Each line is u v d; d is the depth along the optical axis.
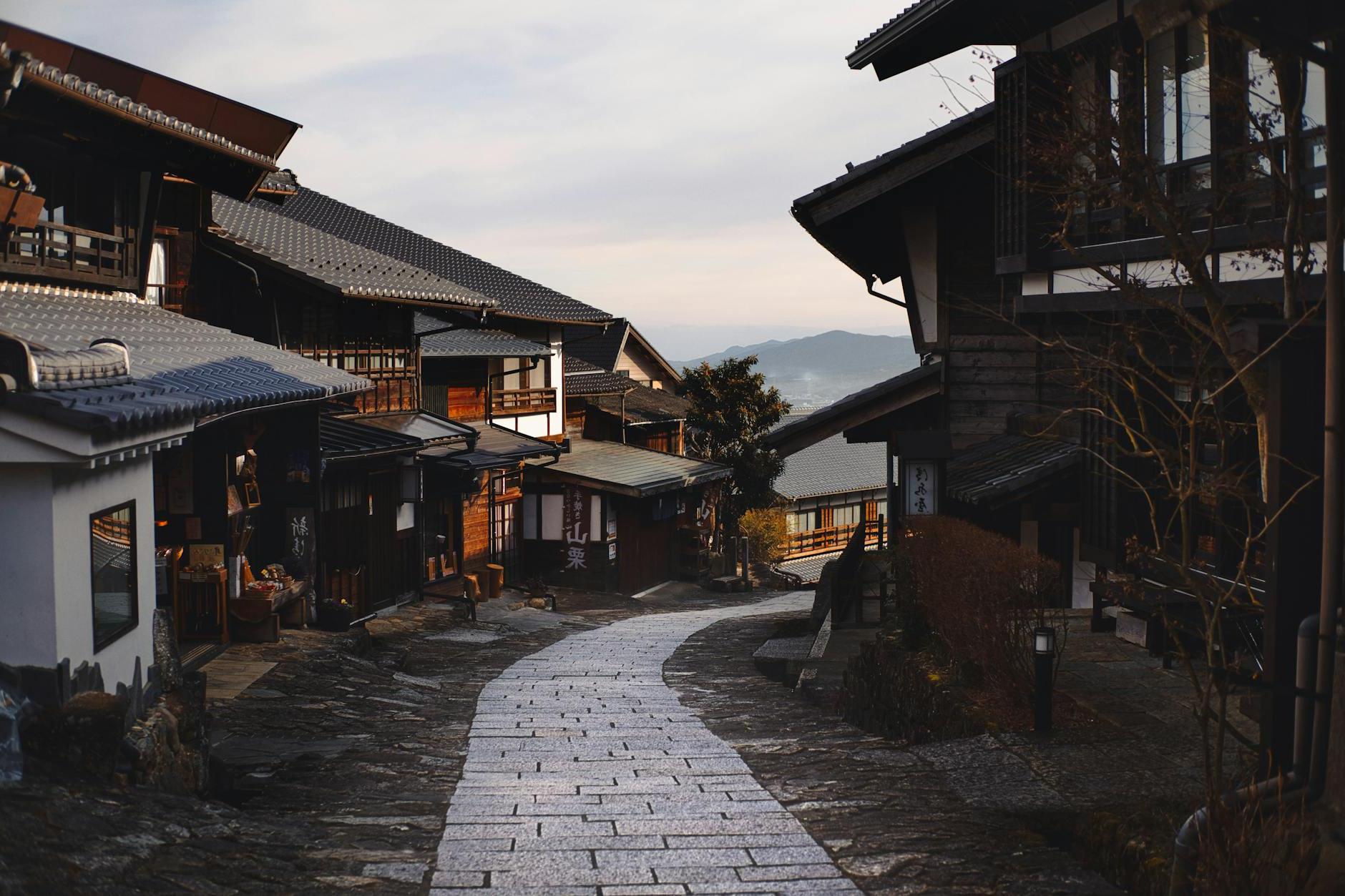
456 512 25.27
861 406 16.66
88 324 11.33
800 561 48.19
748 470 40.03
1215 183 8.84
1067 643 11.18
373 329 20.58
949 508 14.73
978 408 16.39
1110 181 9.83
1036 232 11.84
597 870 5.88
